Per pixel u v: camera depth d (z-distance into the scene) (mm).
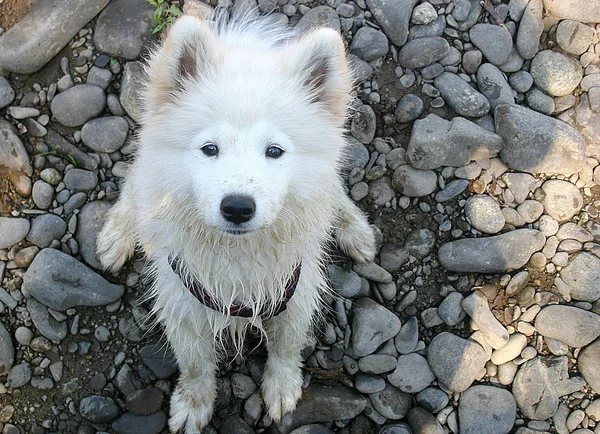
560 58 1003
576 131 979
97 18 974
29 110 952
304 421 885
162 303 787
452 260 940
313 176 640
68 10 947
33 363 892
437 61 989
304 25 977
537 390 902
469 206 958
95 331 906
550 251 954
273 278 720
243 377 898
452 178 972
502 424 898
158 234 706
